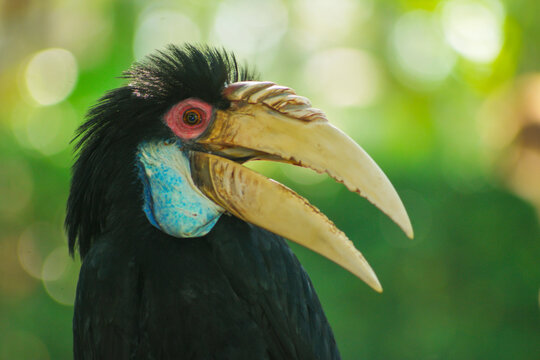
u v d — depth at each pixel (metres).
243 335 5.19
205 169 5.22
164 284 5.18
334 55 15.20
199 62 5.28
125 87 5.41
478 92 14.62
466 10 14.52
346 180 4.93
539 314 12.64
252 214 5.11
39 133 14.01
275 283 5.38
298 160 5.03
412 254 13.05
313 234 4.99
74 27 15.12
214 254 5.30
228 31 15.50
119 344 5.23
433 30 14.79
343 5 15.17
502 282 12.80
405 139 15.30
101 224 5.52
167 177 5.25
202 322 5.17
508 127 11.62
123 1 15.03
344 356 12.36
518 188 11.95
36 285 13.22
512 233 12.82
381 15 15.00
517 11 14.33
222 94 5.26
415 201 13.40
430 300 12.84
